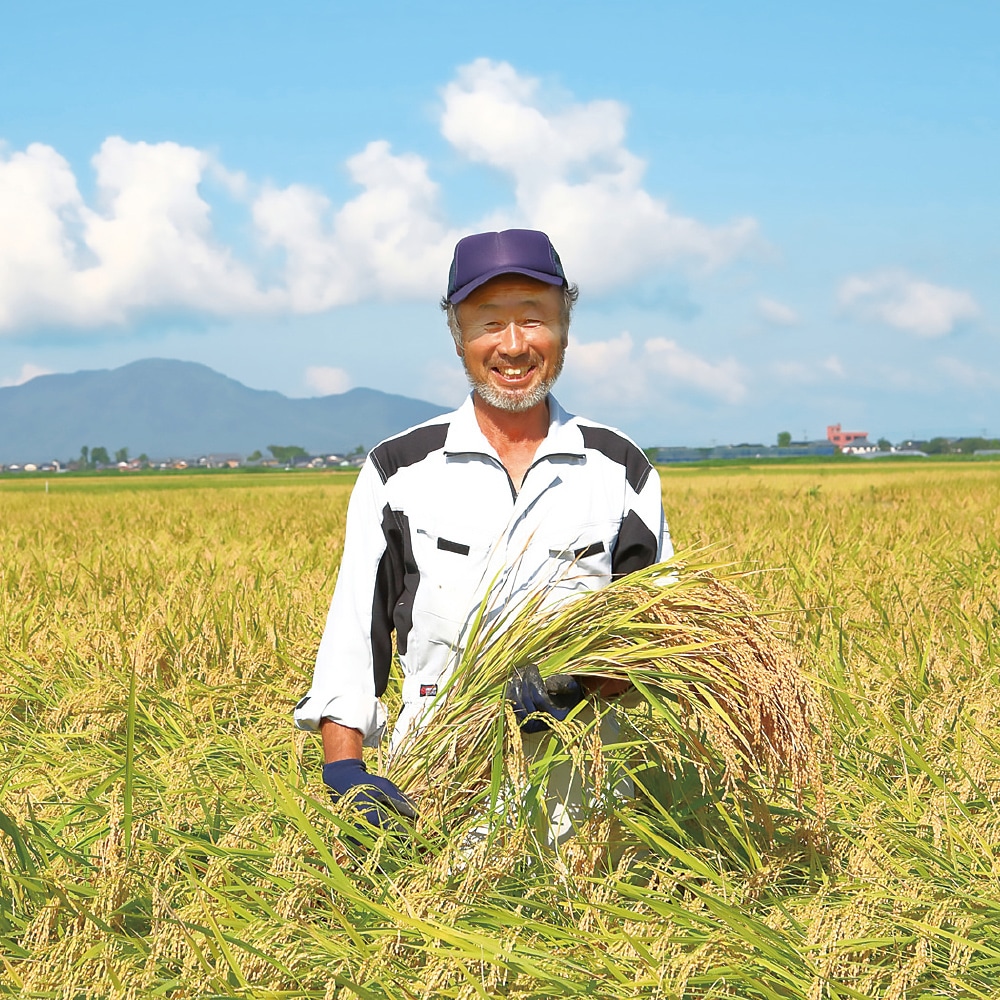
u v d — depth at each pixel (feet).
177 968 7.85
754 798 9.88
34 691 16.65
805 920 8.84
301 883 8.16
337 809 9.08
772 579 22.20
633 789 10.45
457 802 9.75
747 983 7.89
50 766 12.88
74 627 20.01
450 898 8.31
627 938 7.69
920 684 15.72
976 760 12.44
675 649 9.60
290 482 253.85
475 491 10.71
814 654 15.97
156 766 12.54
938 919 8.75
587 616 10.03
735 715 9.48
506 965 7.42
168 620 19.02
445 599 10.57
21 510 80.84
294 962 7.50
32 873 8.75
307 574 25.66
